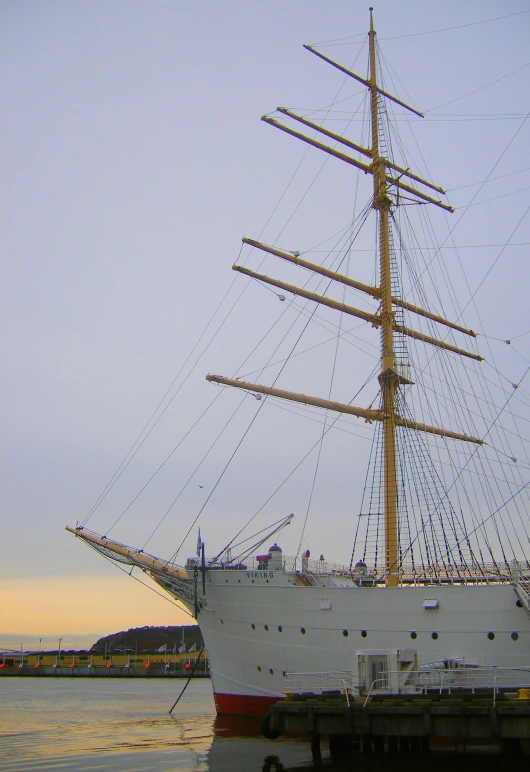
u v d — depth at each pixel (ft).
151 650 515.91
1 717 167.63
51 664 477.36
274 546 118.52
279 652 113.80
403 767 89.25
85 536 140.05
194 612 130.11
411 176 161.27
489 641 99.86
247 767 91.97
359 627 106.83
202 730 132.46
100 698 241.96
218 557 128.26
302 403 143.13
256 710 117.29
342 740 98.37
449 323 163.94
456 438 154.71
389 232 154.71
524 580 103.50
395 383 143.23
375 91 162.61
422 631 103.19
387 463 135.74
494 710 81.00
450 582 120.37
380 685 101.91
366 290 152.66
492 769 86.94
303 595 112.06
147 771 90.43
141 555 136.87
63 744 116.57
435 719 83.87
